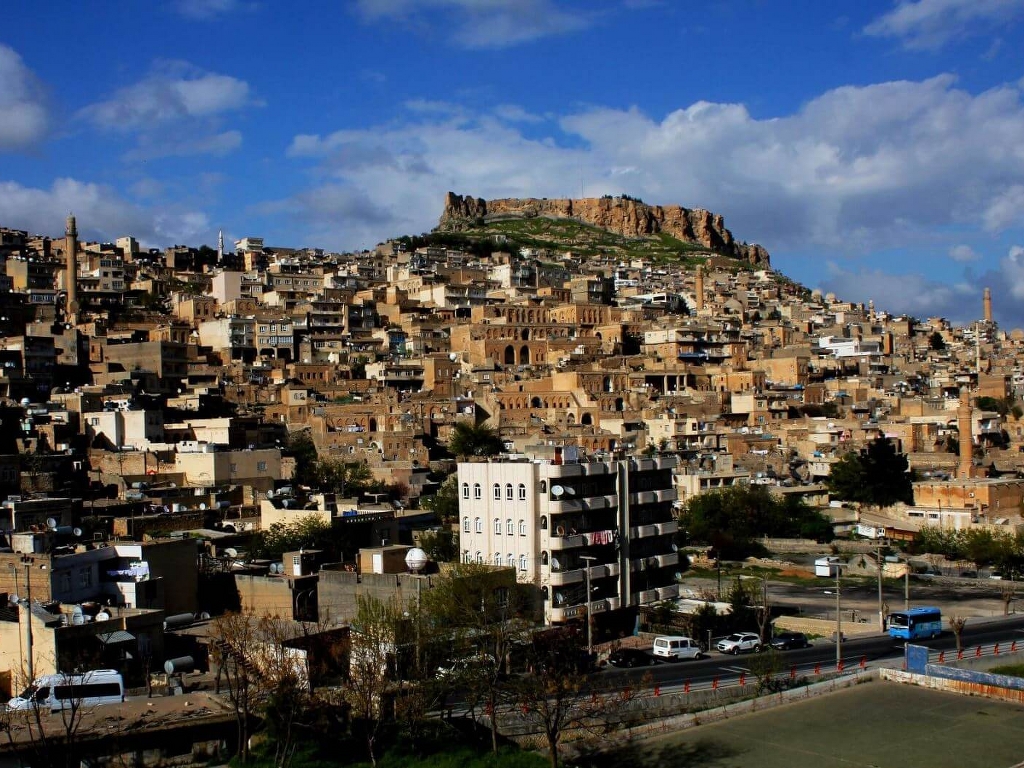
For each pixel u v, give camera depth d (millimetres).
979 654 116438
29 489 163000
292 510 140750
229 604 109562
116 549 104375
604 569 127250
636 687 92125
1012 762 89875
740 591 130875
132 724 76625
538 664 95562
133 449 195250
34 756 70812
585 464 127750
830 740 93812
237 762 77750
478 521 128875
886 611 142250
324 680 91000
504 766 85438
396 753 85688
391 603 97312
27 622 85812
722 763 89188
